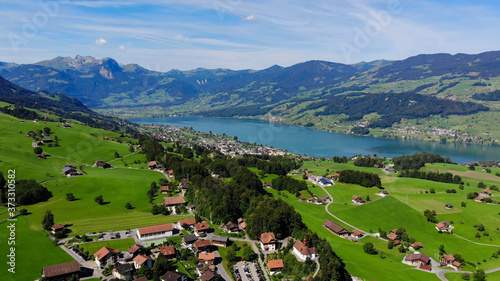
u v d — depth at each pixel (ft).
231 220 510.58
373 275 409.69
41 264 370.94
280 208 485.15
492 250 518.78
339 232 550.36
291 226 474.08
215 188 584.81
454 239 557.74
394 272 428.56
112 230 475.31
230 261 403.34
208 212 534.78
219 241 447.01
